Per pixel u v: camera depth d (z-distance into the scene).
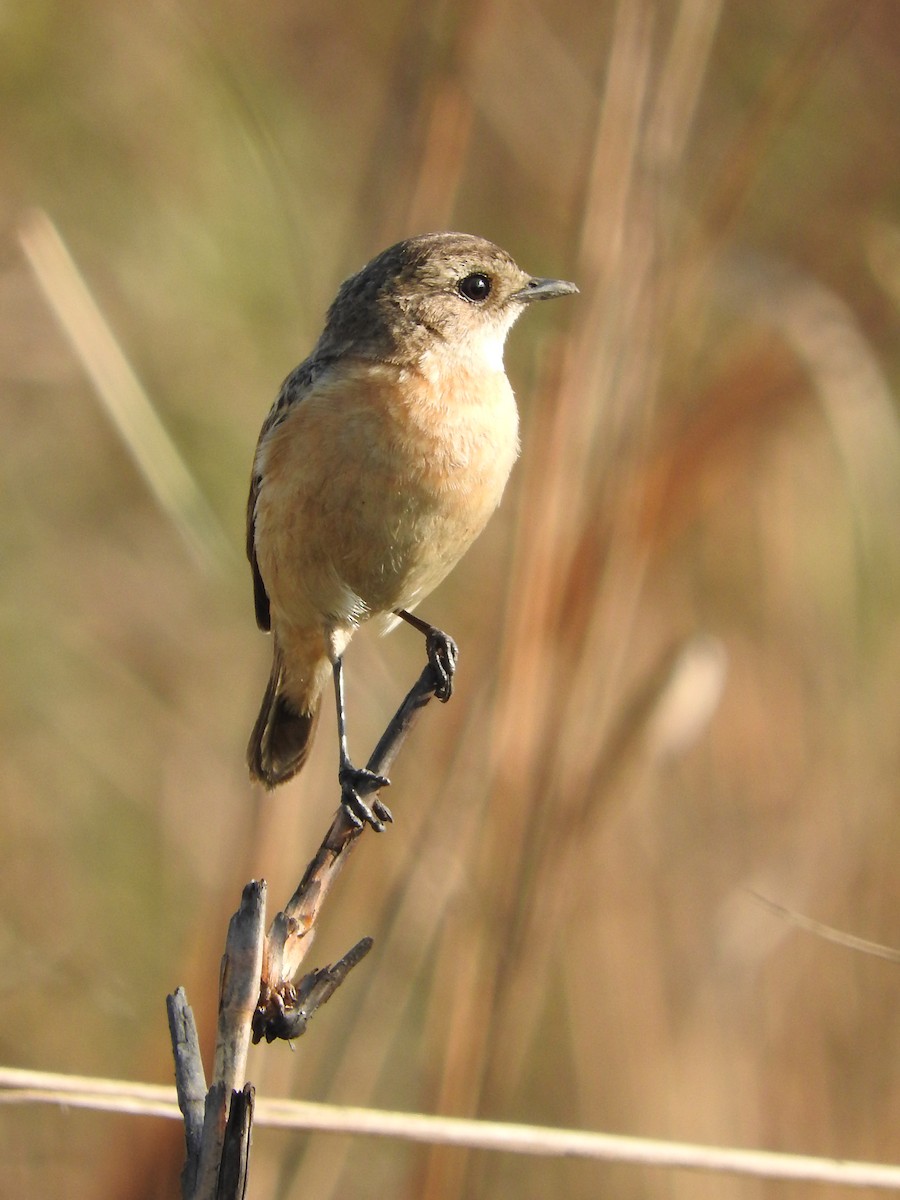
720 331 13.17
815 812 11.49
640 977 11.14
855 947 8.09
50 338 14.55
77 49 15.22
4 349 14.43
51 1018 12.27
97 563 14.83
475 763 9.52
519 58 14.49
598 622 9.32
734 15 15.18
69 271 9.23
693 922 11.40
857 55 15.16
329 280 10.50
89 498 15.02
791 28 15.04
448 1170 9.10
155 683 14.50
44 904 12.98
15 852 13.23
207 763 13.95
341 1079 9.50
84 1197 10.45
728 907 11.31
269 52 16.08
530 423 9.86
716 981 11.16
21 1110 11.62
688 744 10.94
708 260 9.69
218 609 14.76
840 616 12.02
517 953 9.19
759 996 11.14
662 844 11.63
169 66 14.94
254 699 14.09
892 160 14.52
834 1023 11.09
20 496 14.85
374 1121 6.82
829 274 13.44
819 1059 11.02
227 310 14.77
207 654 14.66
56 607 14.56
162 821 13.55
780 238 14.73
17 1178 11.29
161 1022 10.14
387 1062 11.69
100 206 14.97
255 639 14.57
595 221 9.52
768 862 11.45
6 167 14.83
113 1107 6.68
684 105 9.60
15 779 13.61
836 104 15.04
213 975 9.29
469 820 9.40
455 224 15.05
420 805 10.16
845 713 11.71
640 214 9.49
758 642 12.19
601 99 9.57
